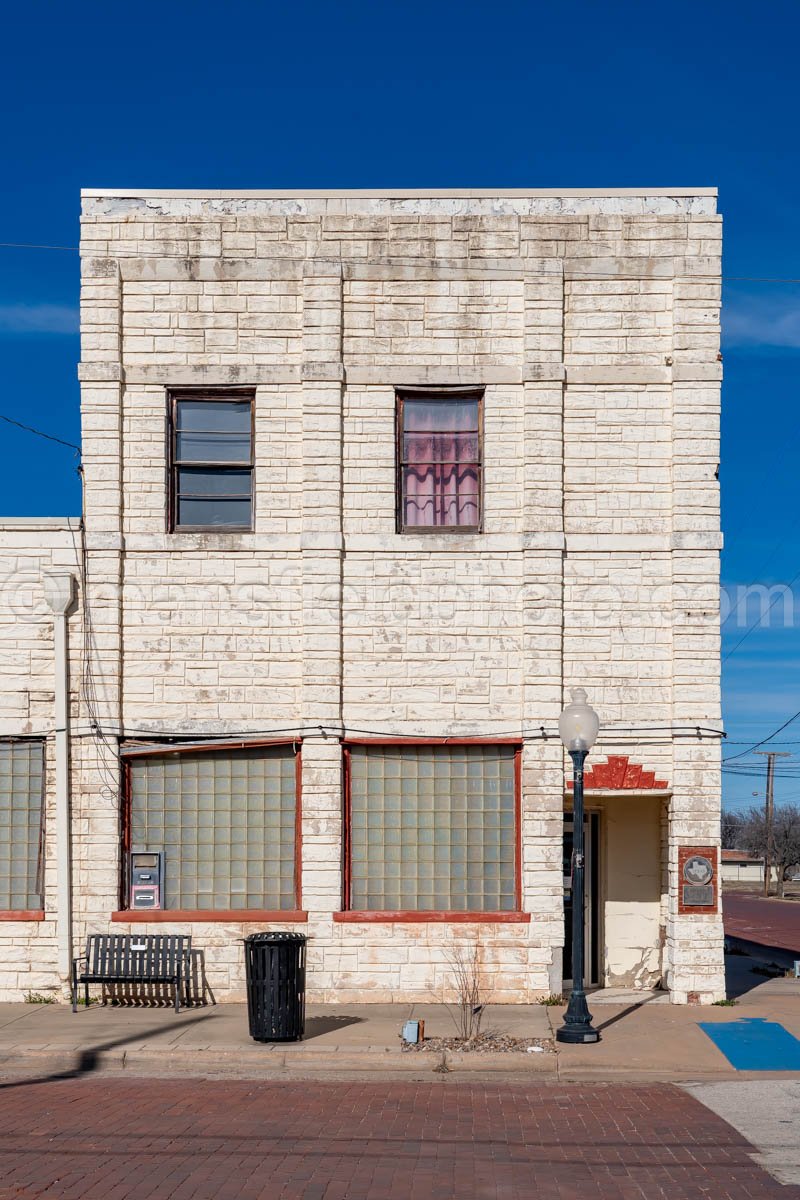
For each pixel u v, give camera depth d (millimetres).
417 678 15594
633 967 16344
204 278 15984
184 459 16000
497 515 15758
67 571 15734
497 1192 8164
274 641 15664
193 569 15766
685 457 15625
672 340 15836
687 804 15336
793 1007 15086
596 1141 9539
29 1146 9320
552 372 15711
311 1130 9859
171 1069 12555
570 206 15977
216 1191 8133
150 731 15602
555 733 15406
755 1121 10227
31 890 15664
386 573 15703
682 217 15922
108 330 15859
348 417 15867
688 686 15406
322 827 15344
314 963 15188
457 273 15945
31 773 15789
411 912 15258
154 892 15594
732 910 51625
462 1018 13883
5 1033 13508
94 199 16000
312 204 16016
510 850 15516
